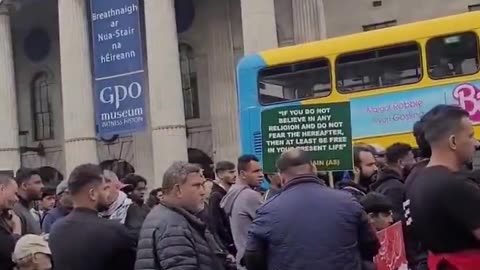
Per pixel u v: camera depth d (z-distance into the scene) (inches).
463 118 187.0
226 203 356.8
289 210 212.5
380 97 623.2
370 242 218.4
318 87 656.4
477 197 177.8
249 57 700.7
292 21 1163.3
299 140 353.4
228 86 1272.1
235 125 1259.2
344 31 1214.3
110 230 234.5
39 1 1375.5
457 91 586.2
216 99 1279.5
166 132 1101.1
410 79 612.1
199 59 1315.2
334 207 211.9
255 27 1035.9
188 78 1325.0
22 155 1512.1
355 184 338.6
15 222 308.2
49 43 1499.8
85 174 242.2
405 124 609.6
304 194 214.7
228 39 1280.8
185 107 1323.8
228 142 1257.4
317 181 219.9
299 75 668.1
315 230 209.0
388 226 265.1
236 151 1249.4
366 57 636.7
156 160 1105.4
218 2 1298.0
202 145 1304.1
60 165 1478.8
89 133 1198.3
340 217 210.7
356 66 640.4
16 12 1430.9
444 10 1151.0
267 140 360.8
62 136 1478.8
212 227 385.1
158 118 1107.9
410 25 619.5
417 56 610.5
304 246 208.2
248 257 219.1
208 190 408.5
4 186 278.5
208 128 1300.4
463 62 587.5
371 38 635.5
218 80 1282.0
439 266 181.5
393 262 263.6
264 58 690.2
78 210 240.2
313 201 212.7
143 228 228.5
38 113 1512.1
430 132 189.2
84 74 1209.4
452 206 177.3
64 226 236.8
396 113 614.5
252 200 346.0
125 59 1064.8
